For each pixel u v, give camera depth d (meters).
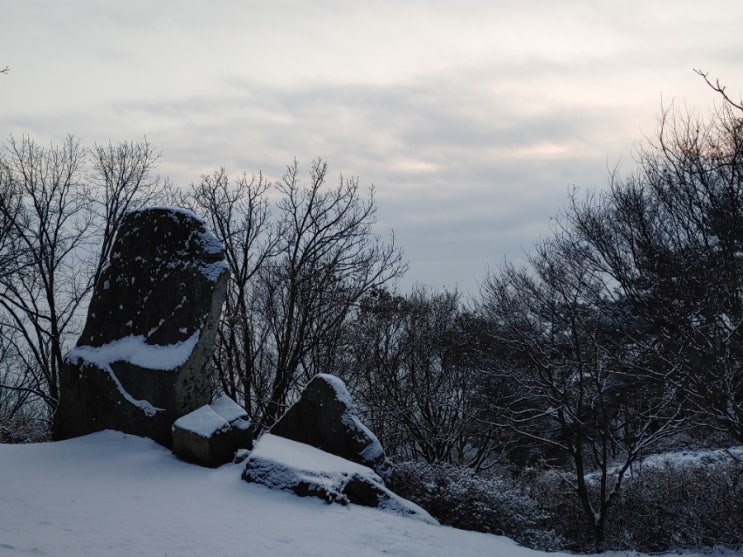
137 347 11.52
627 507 13.35
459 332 20.58
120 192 24.09
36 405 24.72
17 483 8.18
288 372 19.28
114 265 12.30
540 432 18.69
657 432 13.13
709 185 11.15
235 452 10.42
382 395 19.47
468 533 9.96
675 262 10.64
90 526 6.62
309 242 21.09
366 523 8.21
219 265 11.63
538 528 12.21
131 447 10.55
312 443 11.77
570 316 14.32
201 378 11.30
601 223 14.65
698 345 9.57
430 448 19.28
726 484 12.17
